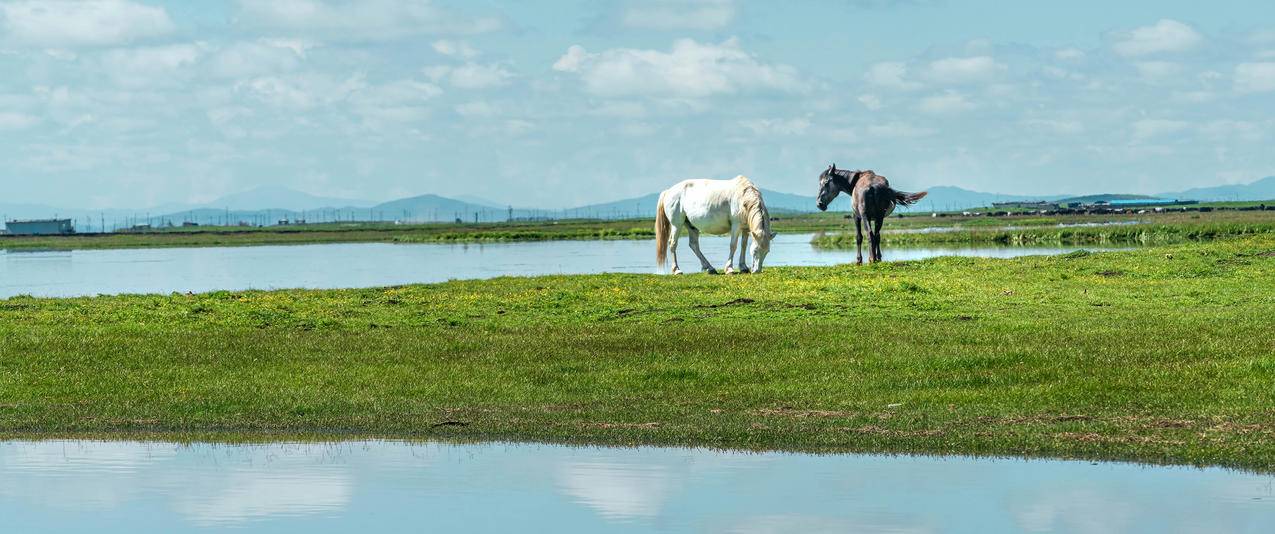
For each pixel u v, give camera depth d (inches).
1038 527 407.5
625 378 641.0
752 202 1107.3
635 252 2610.7
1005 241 2677.2
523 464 500.1
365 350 731.4
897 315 838.5
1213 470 470.6
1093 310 847.1
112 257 2893.7
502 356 705.6
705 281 1026.7
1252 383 579.5
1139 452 488.7
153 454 529.3
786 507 437.1
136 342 759.1
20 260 2736.2
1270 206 6569.9
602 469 492.7
